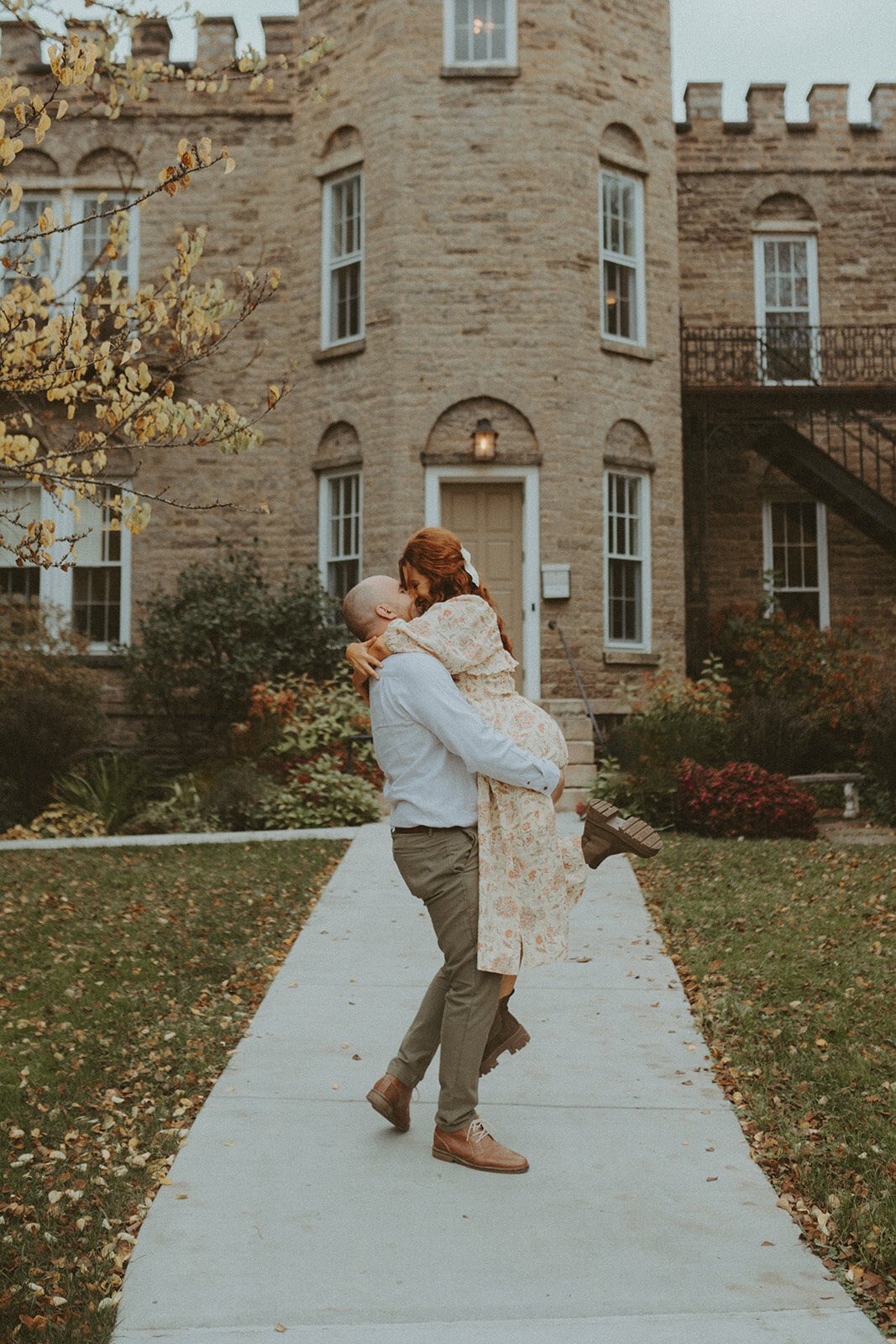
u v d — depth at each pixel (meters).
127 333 4.49
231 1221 2.74
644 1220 2.74
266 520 13.02
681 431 13.17
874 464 15.05
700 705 10.65
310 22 13.05
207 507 4.49
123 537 13.09
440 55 12.20
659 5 13.18
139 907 5.93
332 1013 4.29
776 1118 3.30
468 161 12.12
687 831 8.79
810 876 6.66
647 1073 3.71
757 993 4.45
